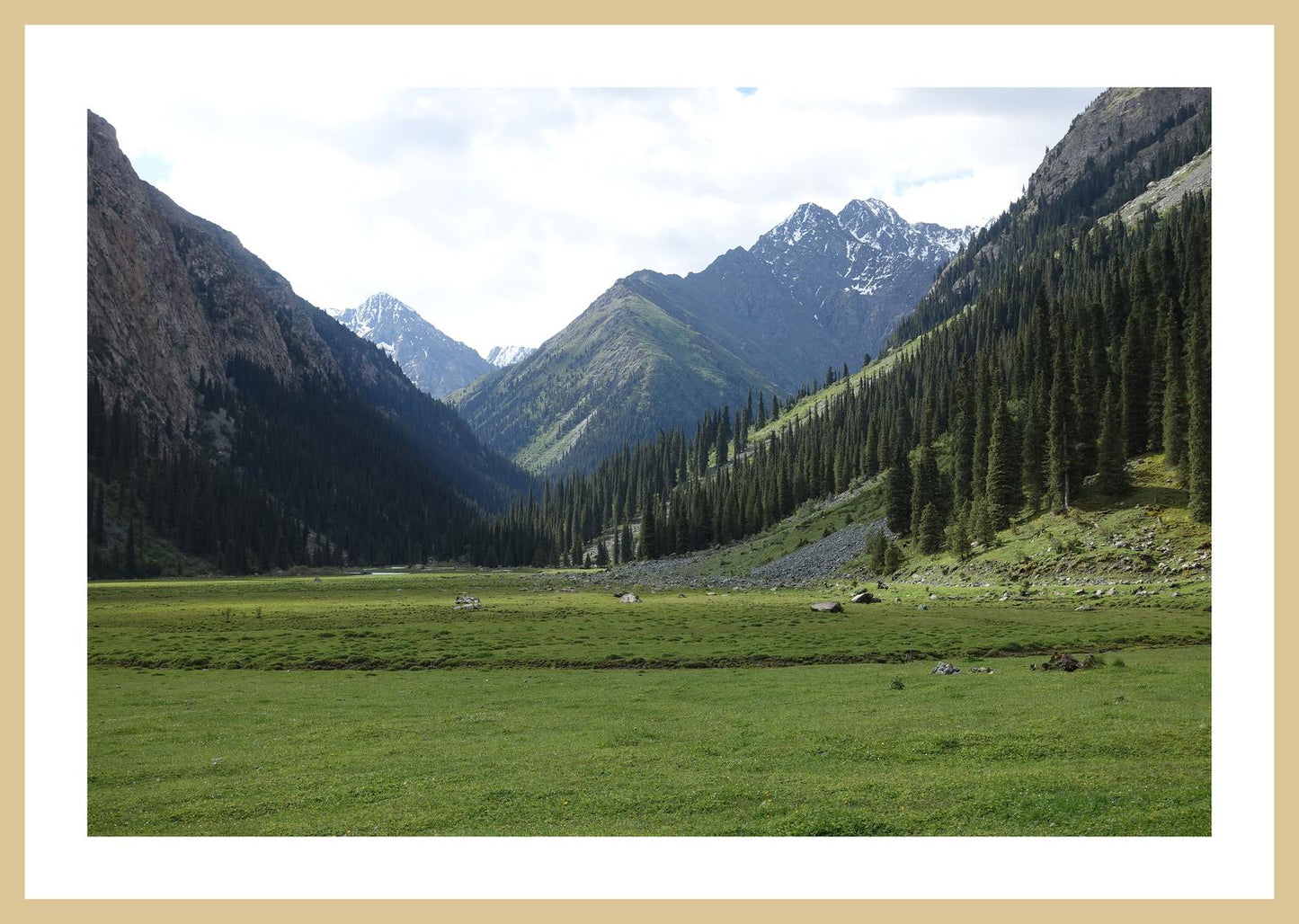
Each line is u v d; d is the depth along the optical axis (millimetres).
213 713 34500
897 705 30234
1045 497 110375
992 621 62156
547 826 18578
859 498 172125
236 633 67188
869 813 18344
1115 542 88375
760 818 18500
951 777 20406
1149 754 21312
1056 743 22484
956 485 133125
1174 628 52219
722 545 198375
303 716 33344
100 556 188500
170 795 22031
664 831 17984
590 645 55938
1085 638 50281
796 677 40938
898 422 187250
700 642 56688
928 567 112125
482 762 24344
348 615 83750
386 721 31625
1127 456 114250
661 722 29891
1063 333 149250
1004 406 114125
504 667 49219
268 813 20359
